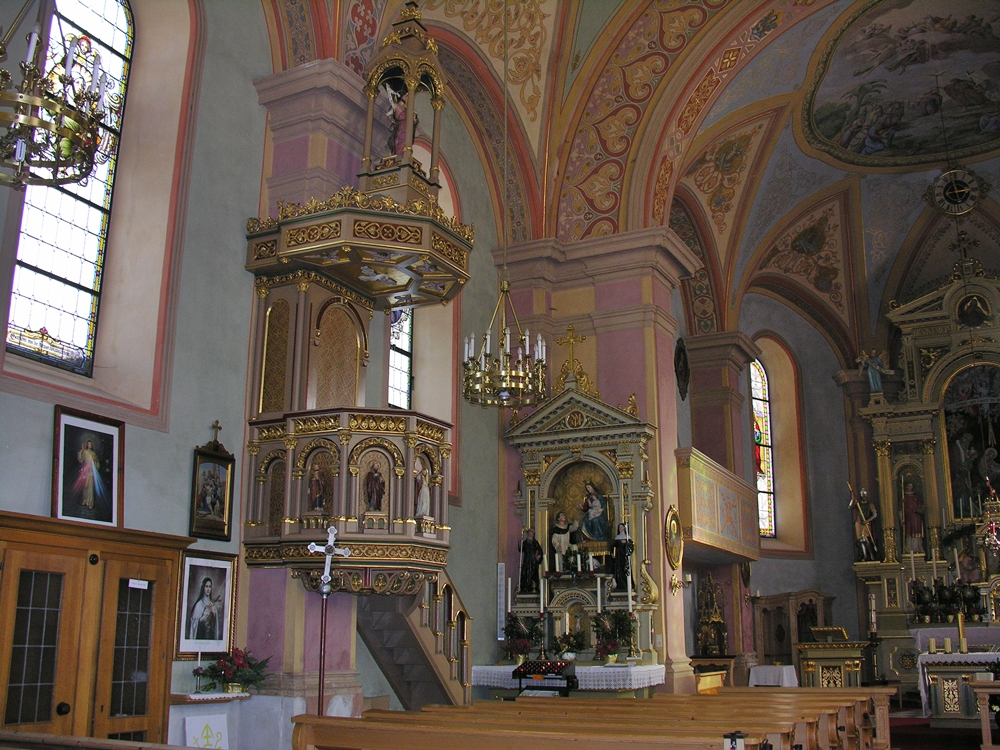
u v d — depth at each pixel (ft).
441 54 49.19
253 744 30.81
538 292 52.75
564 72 52.08
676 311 67.72
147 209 32.76
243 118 35.91
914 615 69.82
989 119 65.67
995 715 49.11
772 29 50.72
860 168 70.85
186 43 34.35
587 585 47.57
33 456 26.48
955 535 69.87
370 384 37.60
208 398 32.71
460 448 47.85
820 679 61.41
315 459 32.04
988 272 75.51
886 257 77.00
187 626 30.22
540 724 25.66
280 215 33.42
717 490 56.44
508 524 51.01
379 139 38.19
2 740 19.13
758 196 67.10
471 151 52.95
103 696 26.04
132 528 29.14
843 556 76.48
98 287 31.86
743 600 64.64
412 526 31.50
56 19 30.76
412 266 33.55
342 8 36.78
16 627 23.86
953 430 72.79
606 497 49.06
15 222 27.30
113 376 31.17
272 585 32.30
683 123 52.65
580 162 53.31
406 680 40.04
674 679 45.83
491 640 48.32
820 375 80.02
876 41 56.49
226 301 33.99
